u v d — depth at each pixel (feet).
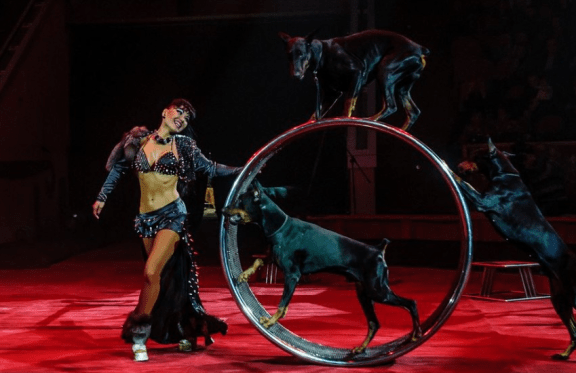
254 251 47.57
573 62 42.93
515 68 44.09
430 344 18.49
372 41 16.94
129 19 55.98
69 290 30.63
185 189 18.33
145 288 17.04
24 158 48.52
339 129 54.80
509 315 23.00
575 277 16.53
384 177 47.24
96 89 58.34
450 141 45.55
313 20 55.06
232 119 58.34
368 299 16.56
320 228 16.60
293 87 57.21
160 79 58.13
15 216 47.01
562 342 18.62
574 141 40.78
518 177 16.81
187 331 17.92
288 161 56.39
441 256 37.99
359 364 16.10
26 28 51.29
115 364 16.52
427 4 46.75
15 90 47.26
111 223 58.59
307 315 23.61
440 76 46.19
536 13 44.24
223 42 57.36
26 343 19.15
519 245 16.83
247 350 18.10
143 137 17.69
